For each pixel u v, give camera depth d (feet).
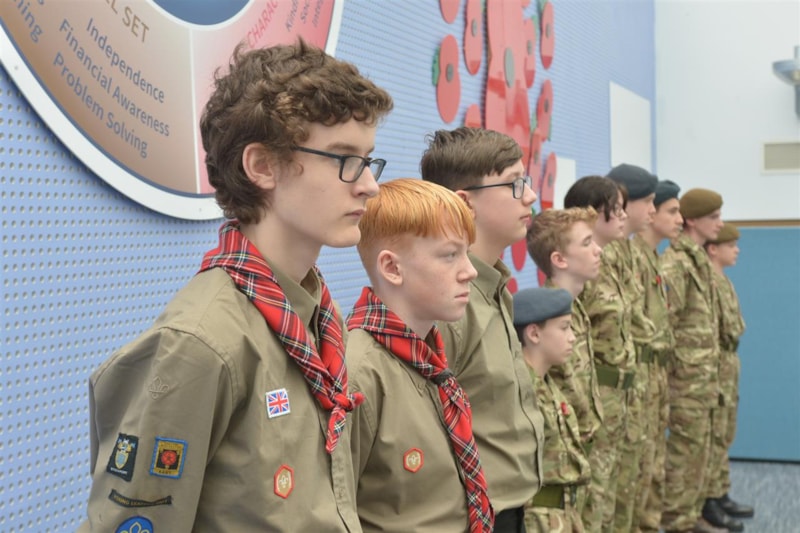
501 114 10.74
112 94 4.75
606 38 15.80
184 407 2.96
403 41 8.27
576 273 7.86
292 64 3.23
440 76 9.09
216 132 3.30
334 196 3.22
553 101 13.02
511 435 5.41
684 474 12.53
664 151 19.43
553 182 12.83
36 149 4.35
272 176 3.22
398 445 4.40
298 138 3.16
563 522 6.68
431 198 4.54
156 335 3.03
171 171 5.24
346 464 3.45
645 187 10.50
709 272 12.87
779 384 17.35
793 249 17.17
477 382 5.37
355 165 3.26
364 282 7.63
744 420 17.58
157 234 5.23
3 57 4.09
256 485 3.04
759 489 15.67
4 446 4.20
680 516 12.57
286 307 3.24
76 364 4.62
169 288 5.34
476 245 5.77
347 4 7.20
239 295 3.18
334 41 6.85
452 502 4.52
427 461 4.47
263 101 3.16
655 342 11.18
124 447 3.00
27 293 4.32
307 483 3.19
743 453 17.62
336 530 3.22
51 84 4.35
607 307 9.07
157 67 5.08
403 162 8.32
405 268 4.57
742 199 18.83
